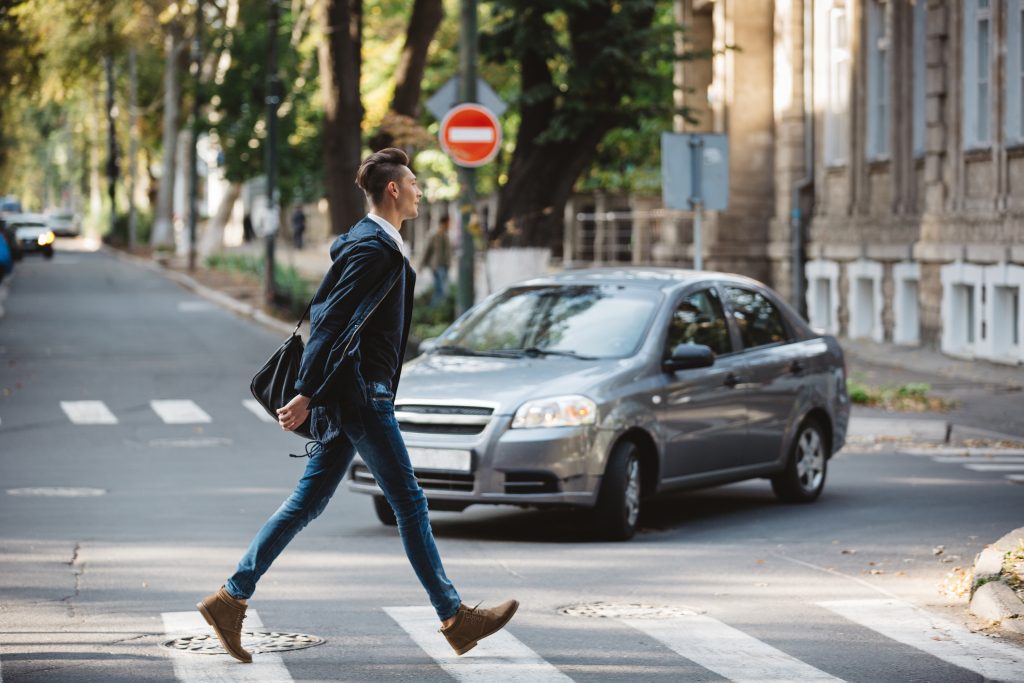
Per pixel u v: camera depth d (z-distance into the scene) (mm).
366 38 93500
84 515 22359
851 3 55156
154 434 33812
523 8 46031
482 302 23234
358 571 17859
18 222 134750
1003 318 44625
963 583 16719
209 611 13094
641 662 13273
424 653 13602
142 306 74875
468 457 19844
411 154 54188
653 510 23578
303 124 100500
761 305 24156
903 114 51469
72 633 14391
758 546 19953
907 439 33312
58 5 58812
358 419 12852
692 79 68500
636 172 79312
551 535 21047
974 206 46188
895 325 51531
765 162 63406
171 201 138500
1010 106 43938
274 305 70312
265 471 27906
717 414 22188
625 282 22828
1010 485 26125
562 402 20000
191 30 125188
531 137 50156
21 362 49625
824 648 13898
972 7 46281
